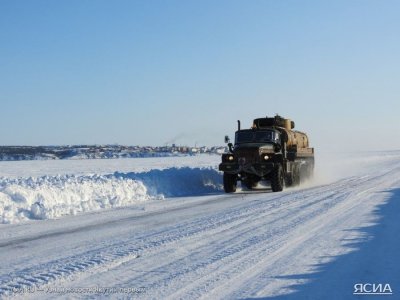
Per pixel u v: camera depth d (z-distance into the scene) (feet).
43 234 34.58
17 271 23.43
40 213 43.75
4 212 42.93
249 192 70.44
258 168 68.90
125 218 42.47
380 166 149.07
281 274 22.15
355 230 33.19
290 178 75.92
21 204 46.83
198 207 50.29
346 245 28.22
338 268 23.08
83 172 155.63
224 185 70.69
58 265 24.36
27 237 33.47
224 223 37.68
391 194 58.70
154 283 20.90
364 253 26.11
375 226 34.76
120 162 272.51
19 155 427.33
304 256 25.61
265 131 74.74
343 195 58.29
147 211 47.55
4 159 409.49
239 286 20.34
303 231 33.12
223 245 28.86
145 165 212.64
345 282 20.75
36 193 50.03
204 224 37.45
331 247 27.73
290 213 42.91
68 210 46.32
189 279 21.45
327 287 20.07
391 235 31.19
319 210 44.45
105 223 39.47
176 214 44.62
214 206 50.83
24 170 177.88
